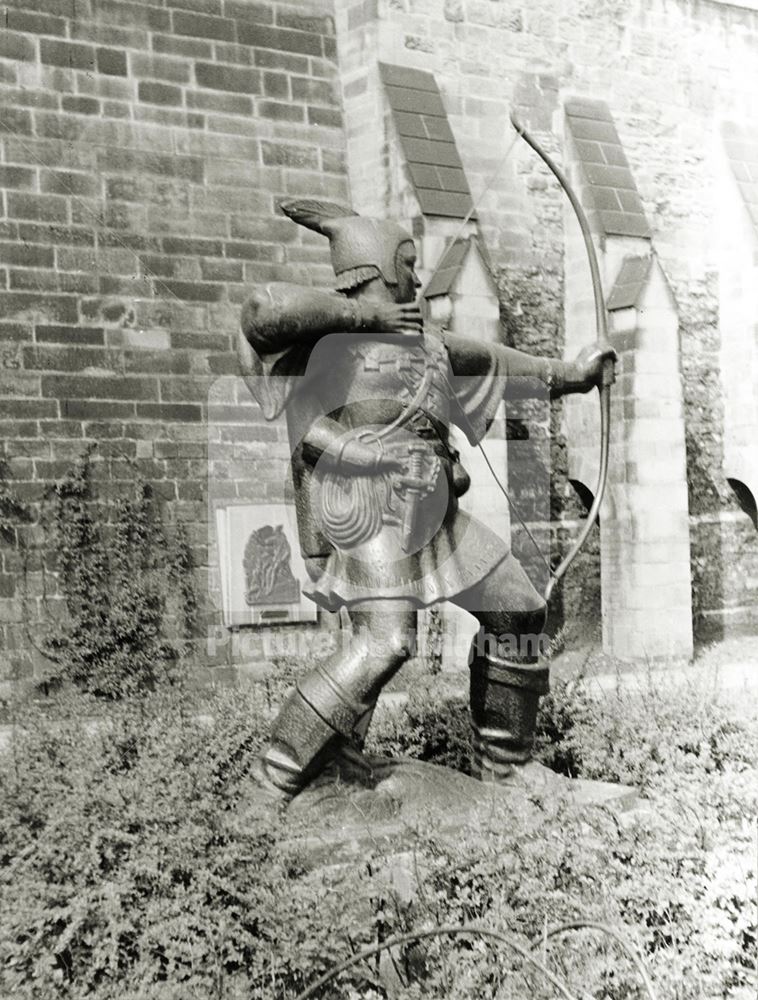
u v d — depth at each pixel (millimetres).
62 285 11641
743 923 5535
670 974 5191
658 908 5539
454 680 9164
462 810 6012
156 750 6523
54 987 4711
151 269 12039
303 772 5891
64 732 7066
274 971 4809
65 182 11766
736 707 8414
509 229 14055
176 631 10430
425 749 7695
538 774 6453
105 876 5152
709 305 15688
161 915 4922
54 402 11469
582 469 13953
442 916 5230
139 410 11727
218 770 6438
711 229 15750
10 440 11258
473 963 5031
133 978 4754
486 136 13953
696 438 15578
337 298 6012
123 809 5488
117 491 11430
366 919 5117
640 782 7004
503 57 14094
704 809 6297
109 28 12055
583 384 6840
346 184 13219
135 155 12078
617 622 13992
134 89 12141
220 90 12570
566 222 14398
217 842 5328
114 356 11750
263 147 12766
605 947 5254
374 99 13164
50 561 11062
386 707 8070
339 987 4887
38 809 5625
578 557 13938
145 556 11062
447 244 12969
